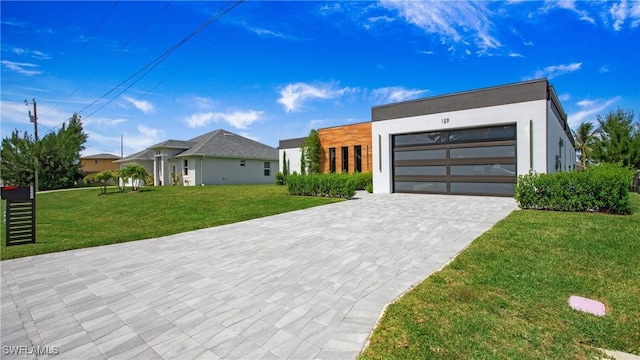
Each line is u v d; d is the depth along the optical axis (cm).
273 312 280
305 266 407
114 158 4188
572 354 209
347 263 411
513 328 238
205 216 925
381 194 1310
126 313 290
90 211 1232
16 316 291
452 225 615
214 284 358
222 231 670
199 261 454
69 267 445
